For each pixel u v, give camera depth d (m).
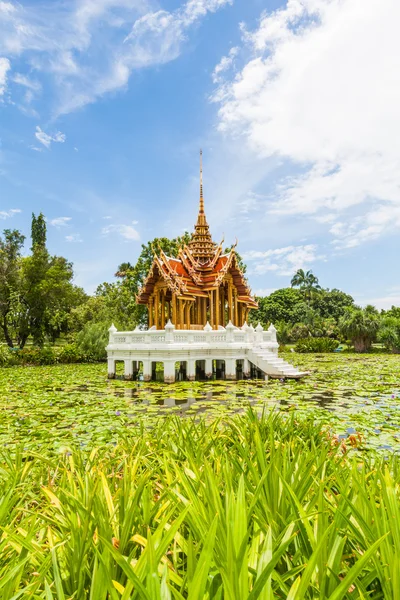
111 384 17.41
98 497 2.88
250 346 19.02
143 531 2.68
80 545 2.31
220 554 2.00
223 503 2.82
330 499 3.07
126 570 1.72
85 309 50.34
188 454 4.05
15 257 40.53
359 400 12.45
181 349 17.42
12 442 7.75
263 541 2.21
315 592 1.95
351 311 49.50
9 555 2.61
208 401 12.43
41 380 19.31
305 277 79.50
